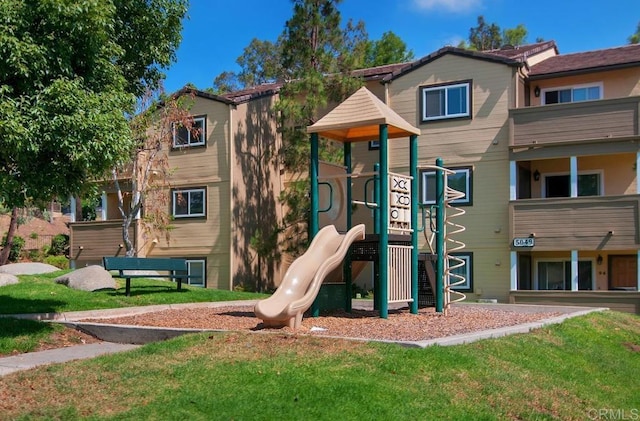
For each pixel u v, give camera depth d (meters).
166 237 26.34
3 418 6.37
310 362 7.79
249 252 26.12
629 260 22.03
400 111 23.92
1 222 42.91
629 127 20.53
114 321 12.70
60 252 37.81
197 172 26.02
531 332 11.12
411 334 10.02
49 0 9.80
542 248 21.33
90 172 10.77
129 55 13.35
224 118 25.61
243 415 6.29
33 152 9.96
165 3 13.48
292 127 24.28
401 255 13.09
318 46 25.00
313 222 12.98
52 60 10.21
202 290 19.31
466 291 22.77
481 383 7.66
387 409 6.51
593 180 22.98
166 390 7.06
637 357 11.67
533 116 21.77
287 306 10.36
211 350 8.54
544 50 25.77
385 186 12.46
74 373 7.82
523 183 23.09
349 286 13.82
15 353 10.16
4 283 17.12
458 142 23.02
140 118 21.58
